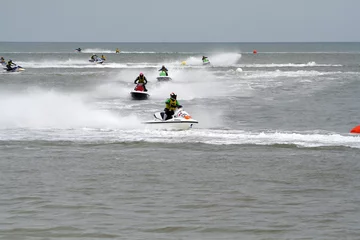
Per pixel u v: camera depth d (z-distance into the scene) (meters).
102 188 53.41
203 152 71.81
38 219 43.38
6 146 75.88
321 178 58.06
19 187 53.56
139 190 52.69
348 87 170.62
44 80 198.25
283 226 41.91
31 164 64.44
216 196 50.59
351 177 58.50
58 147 75.31
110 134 85.31
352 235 39.91
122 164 64.56
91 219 43.44
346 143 77.19
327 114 111.88
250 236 39.69
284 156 69.06
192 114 111.94
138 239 38.84
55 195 50.66
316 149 73.50
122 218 43.75
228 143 77.69
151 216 44.34
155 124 90.25
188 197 50.19
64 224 42.12
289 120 103.69
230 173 60.16
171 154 70.62
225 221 43.06
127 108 119.75
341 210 46.28
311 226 41.94
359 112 114.56
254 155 69.75
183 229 41.12
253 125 97.00
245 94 153.12
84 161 66.38
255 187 54.16
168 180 56.88
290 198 50.09
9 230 40.66
